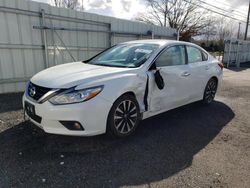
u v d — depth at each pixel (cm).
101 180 229
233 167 262
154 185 225
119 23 866
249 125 401
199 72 456
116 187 220
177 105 419
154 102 360
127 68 337
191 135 348
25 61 630
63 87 273
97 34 798
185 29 2933
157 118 422
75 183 223
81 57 766
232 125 398
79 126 275
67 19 697
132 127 334
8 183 220
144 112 350
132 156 278
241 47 1944
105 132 300
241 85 835
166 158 276
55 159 264
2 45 579
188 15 2922
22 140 306
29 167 246
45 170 242
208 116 442
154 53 369
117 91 298
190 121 410
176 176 240
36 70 657
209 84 508
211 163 269
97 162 261
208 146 313
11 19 582
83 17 738
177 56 412
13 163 253
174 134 349
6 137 314
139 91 331
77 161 261
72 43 729
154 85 353
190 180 234
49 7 647
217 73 519
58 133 276
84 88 274
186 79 418
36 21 630
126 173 242
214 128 381
